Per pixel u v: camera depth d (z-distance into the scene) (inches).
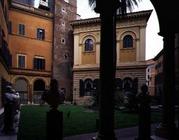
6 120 494.6
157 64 2272.4
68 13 1947.6
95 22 1809.8
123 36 1758.1
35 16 1790.1
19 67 1701.5
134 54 1722.4
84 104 1701.5
